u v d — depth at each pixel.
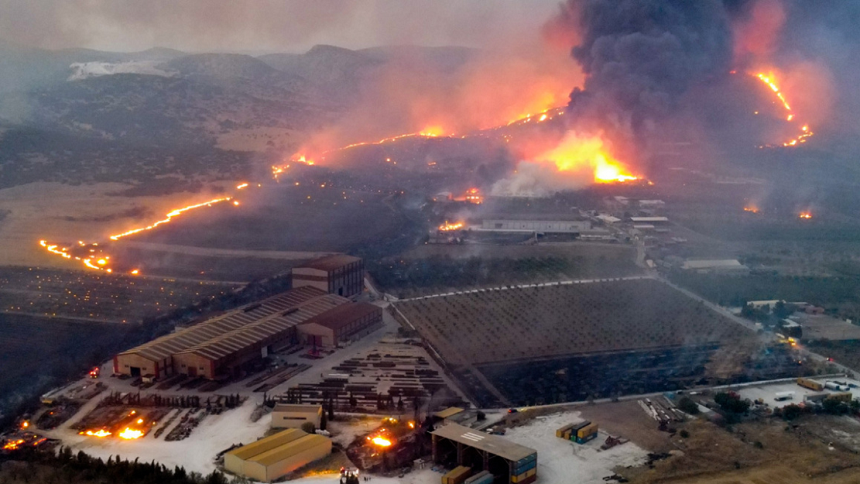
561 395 130.38
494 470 100.00
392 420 115.31
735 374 139.88
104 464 98.31
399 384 131.38
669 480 99.69
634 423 117.38
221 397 124.62
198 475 96.50
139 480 93.44
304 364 140.00
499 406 125.88
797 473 102.06
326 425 113.00
